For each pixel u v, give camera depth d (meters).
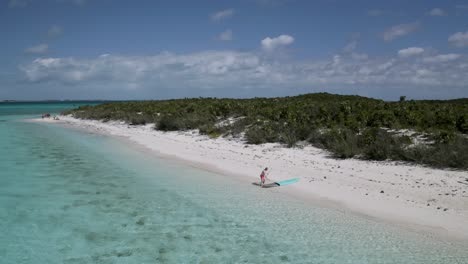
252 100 47.97
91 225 9.44
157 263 7.37
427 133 17.80
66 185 13.48
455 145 14.93
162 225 9.46
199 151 21.05
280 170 15.66
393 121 20.89
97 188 13.08
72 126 41.50
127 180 14.32
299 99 48.84
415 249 7.92
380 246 8.11
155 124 34.91
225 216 10.13
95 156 20.09
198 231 9.07
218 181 14.17
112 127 38.28
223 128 26.86
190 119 30.84
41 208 10.75
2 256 7.66
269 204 11.20
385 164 15.42
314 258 7.57
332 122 22.55
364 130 19.55
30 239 8.55
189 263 7.37
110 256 7.70
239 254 7.77
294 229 9.16
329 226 9.33
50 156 20.08
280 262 7.40
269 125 23.62
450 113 21.48
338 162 16.44
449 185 12.02
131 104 58.31
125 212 10.45
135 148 23.09
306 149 19.59
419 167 14.50
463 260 7.37
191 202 11.42
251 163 17.25
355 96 51.44
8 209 10.61
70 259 7.54
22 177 14.73
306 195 12.07
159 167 16.94
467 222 9.16
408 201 10.91
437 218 9.52
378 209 10.46
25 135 31.53
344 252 7.84
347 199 11.48
